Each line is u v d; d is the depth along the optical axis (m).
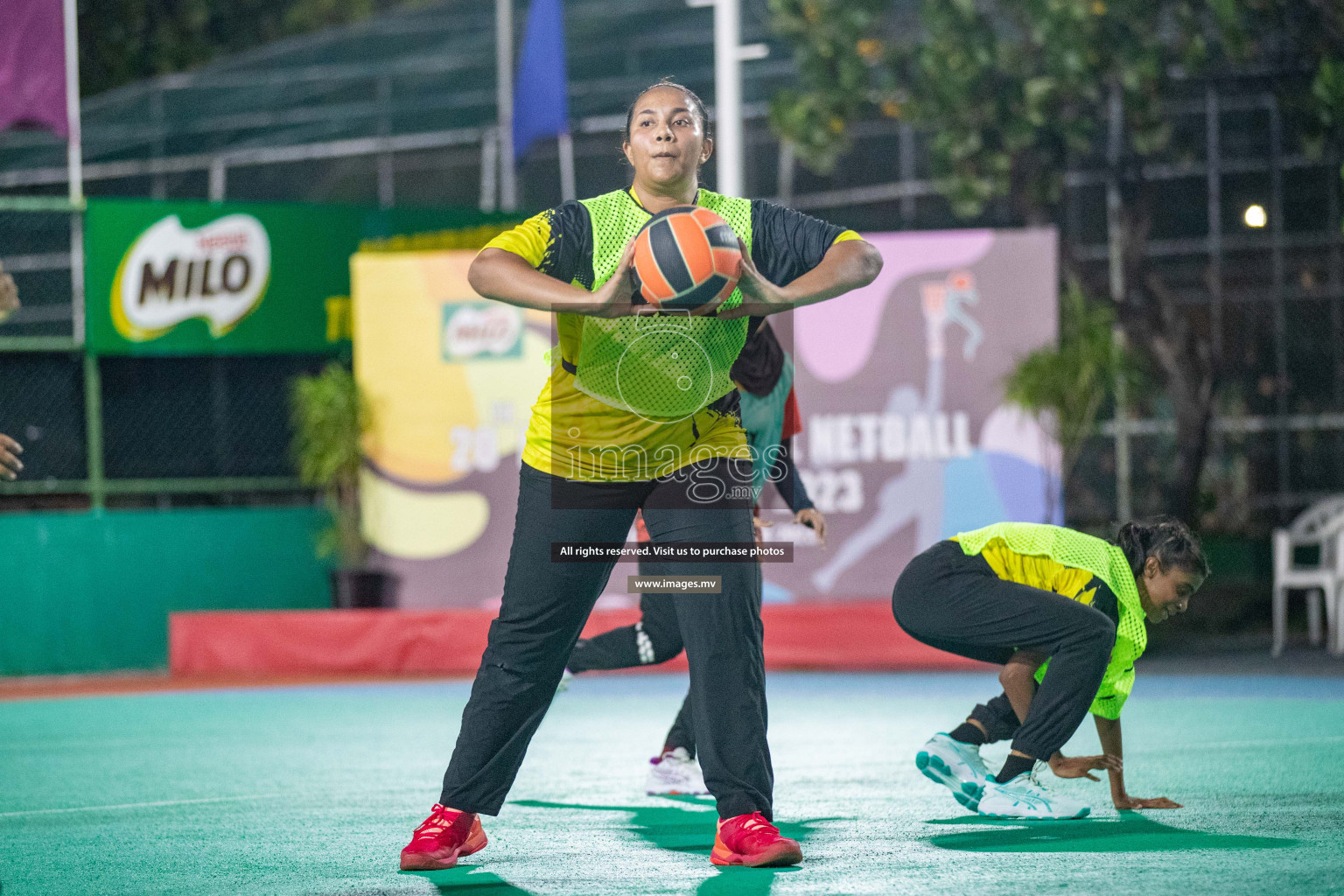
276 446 31.23
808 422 27.75
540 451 10.59
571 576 10.61
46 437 29.69
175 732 20.55
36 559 28.05
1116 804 12.65
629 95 47.09
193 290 29.72
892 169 43.12
